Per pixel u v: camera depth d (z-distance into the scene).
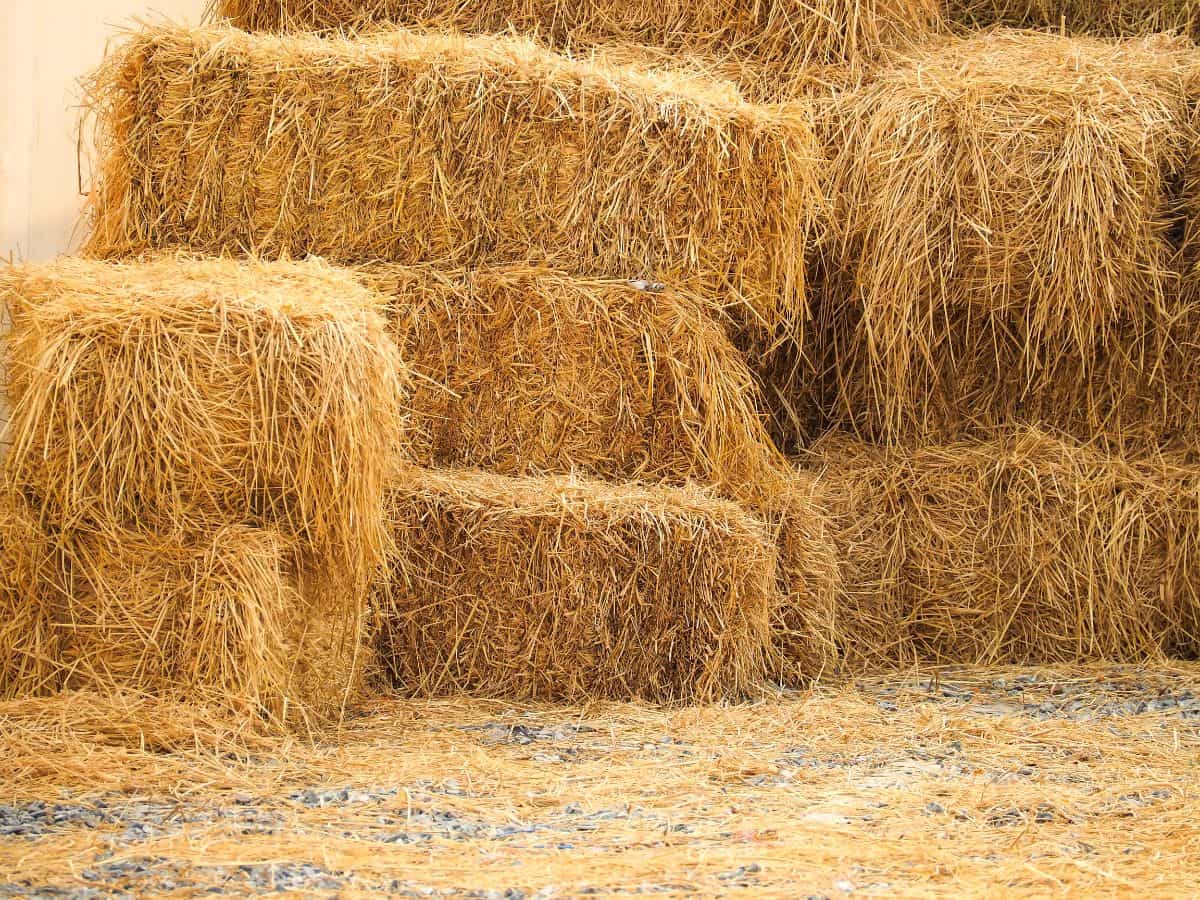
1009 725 9.95
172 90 11.48
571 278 11.57
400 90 11.53
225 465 8.86
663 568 10.55
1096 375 13.05
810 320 13.07
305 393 8.88
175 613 8.86
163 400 8.76
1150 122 12.24
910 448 13.05
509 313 11.52
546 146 11.65
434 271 11.60
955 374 13.12
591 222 11.71
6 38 12.96
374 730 9.52
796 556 11.60
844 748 9.37
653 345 11.55
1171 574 12.53
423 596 10.65
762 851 6.86
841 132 12.80
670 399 11.61
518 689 10.59
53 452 8.78
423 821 7.38
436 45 11.76
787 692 11.14
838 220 12.65
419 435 11.53
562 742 9.35
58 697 8.75
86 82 13.40
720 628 10.61
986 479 12.61
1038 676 11.96
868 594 12.48
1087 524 12.53
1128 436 13.10
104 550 8.87
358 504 9.09
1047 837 7.29
